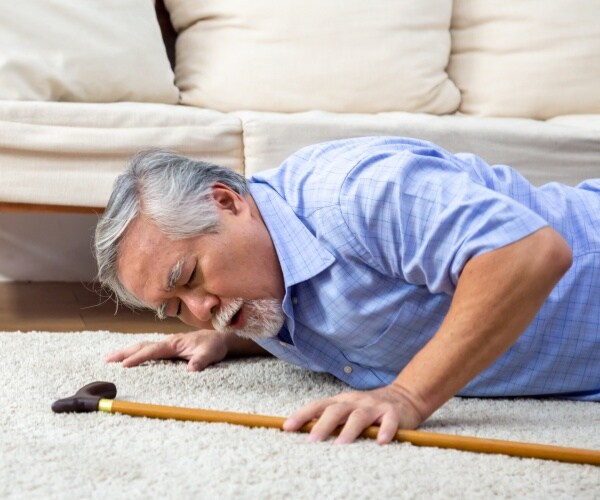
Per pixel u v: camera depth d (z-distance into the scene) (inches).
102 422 61.3
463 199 58.9
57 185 97.7
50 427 60.4
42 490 49.3
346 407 58.5
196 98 122.0
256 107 121.3
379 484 50.6
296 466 53.0
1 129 95.4
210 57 123.0
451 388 59.6
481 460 55.0
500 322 57.7
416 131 104.3
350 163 64.0
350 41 121.6
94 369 77.2
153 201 61.5
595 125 116.3
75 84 111.0
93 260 128.9
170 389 71.9
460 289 58.7
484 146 105.7
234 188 65.2
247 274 63.4
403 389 59.6
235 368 79.5
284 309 65.4
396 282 65.7
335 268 65.0
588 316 69.1
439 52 125.2
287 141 101.3
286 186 67.2
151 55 117.9
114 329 102.7
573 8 126.5
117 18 116.6
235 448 56.3
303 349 70.7
